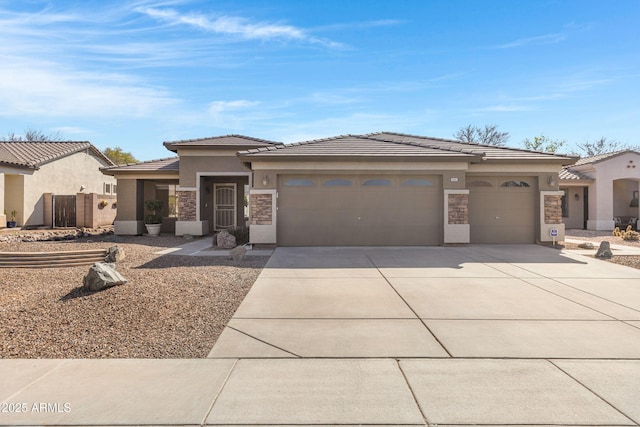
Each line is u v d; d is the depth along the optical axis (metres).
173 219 19.80
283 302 6.72
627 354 4.55
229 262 10.48
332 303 6.67
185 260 10.75
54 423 3.17
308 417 3.26
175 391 3.69
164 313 5.98
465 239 13.71
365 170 13.62
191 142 18.08
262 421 3.20
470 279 8.53
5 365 4.26
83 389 3.72
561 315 6.02
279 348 4.76
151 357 4.51
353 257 11.38
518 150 15.70
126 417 3.25
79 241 15.44
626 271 9.51
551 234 13.96
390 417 3.26
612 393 3.65
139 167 18.70
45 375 4.02
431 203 13.86
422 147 14.67
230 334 5.22
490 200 14.66
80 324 5.50
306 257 11.35
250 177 17.55
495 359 4.43
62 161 22.81
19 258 10.17
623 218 23.70
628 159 22.22
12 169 18.62
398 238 13.81
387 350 4.69
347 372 4.10
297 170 13.55
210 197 19.80
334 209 13.73
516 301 6.80
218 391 3.70
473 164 14.35
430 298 6.99
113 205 23.11
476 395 3.62
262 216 13.45
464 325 5.57
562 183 22.36
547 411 3.34
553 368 4.19
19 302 6.44
